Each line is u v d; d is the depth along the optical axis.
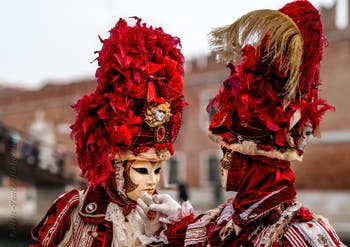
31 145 16.91
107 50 2.53
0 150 14.88
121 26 2.58
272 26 1.94
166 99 2.55
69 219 2.62
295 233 1.91
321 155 18.50
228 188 2.06
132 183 2.54
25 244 12.45
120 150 2.51
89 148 2.49
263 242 1.92
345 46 18.09
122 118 2.47
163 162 2.62
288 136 1.96
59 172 17.19
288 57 1.91
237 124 2.00
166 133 2.56
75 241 2.59
